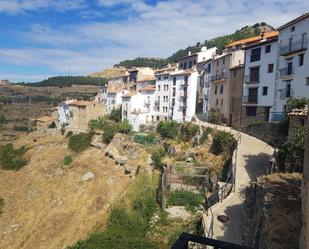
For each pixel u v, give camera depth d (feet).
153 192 147.74
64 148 252.62
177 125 214.48
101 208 155.53
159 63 647.97
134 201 143.95
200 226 90.12
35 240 144.56
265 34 211.20
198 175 138.10
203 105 256.52
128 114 288.71
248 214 77.87
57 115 389.80
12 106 593.42
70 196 175.42
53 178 204.54
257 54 177.68
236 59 206.28
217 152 159.43
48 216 160.66
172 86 269.03
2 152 260.42
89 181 185.98
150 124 263.08
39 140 290.76
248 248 15.72
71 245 127.95
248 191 90.17
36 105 603.67
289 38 153.79
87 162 216.54
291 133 100.73
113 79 418.72
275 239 50.24
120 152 213.46
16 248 144.25
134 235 115.55
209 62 243.60
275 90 163.63
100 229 133.39
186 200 128.77
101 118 311.27
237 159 120.78
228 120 206.90
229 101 208.03
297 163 84.43
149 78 334.03
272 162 100.78
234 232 74.13
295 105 121.49
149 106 289.33
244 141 143.64
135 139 223.51
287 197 62.49
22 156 257.55
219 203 90.94
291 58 152.97
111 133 237.25
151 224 118.62
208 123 213.05
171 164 158.71
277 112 160.97
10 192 203.00
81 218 150.92
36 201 180.65
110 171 191.93
